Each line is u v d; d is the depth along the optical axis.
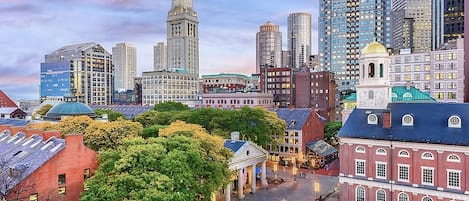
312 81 177.50
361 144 65.12
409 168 60.41
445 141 56.66
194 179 51.22
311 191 79.38
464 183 55.59
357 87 71.75
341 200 67.38
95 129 73.19
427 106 63.78
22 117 162.62
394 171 61.72
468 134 55.97
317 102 176.00
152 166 46.75
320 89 175.50
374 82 69.69
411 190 59.97
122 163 45.56
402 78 148.50
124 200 42.19
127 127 74.75
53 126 82.69
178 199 44.41
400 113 64.94
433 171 58.34
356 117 69.25
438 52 138.50
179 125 71.81
